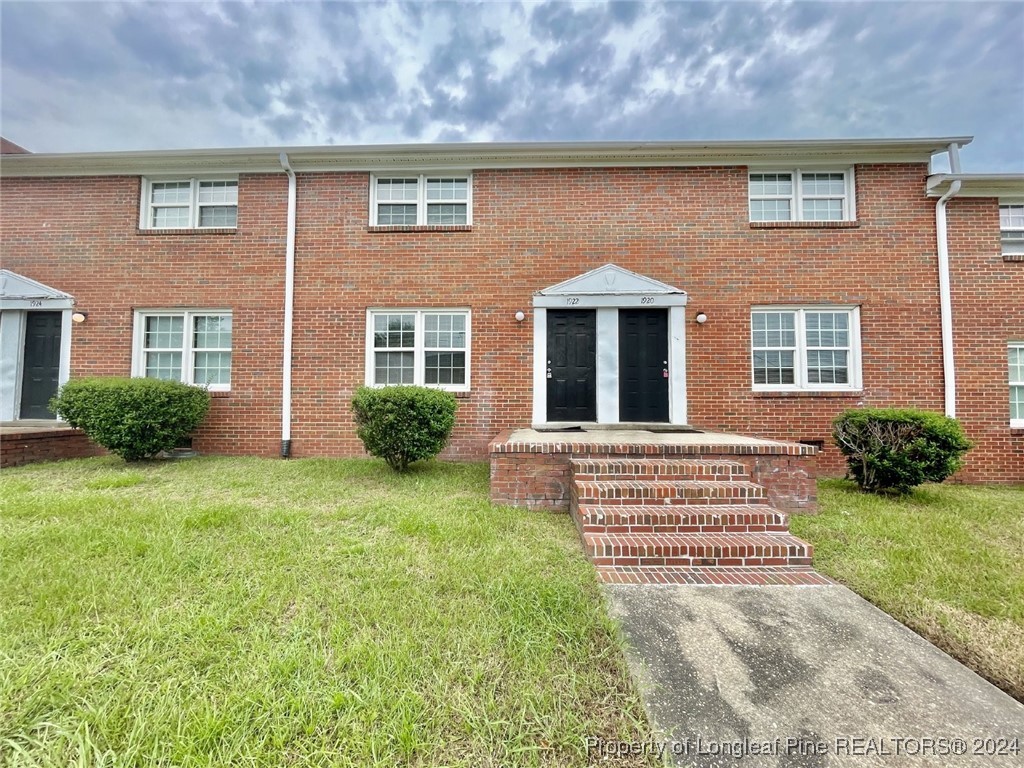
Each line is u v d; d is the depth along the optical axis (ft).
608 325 23.63
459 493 16.29
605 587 9.18
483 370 23.84
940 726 5.52
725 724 5.48
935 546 11.71
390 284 24.29
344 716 5.35
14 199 24.68
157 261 24.43
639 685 6.12
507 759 4.91
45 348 24.72
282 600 8.06
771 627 7.73
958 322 22.26
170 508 13.16
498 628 7.32
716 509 11.96
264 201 24.61
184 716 5.29
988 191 22.27
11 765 4.77
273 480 17.79
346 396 24.07
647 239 23.81
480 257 24.17
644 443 14.99
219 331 24.73
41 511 12.68
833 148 22.40
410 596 8.32
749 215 23.72
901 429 16.88
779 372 23.26
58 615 7.32
